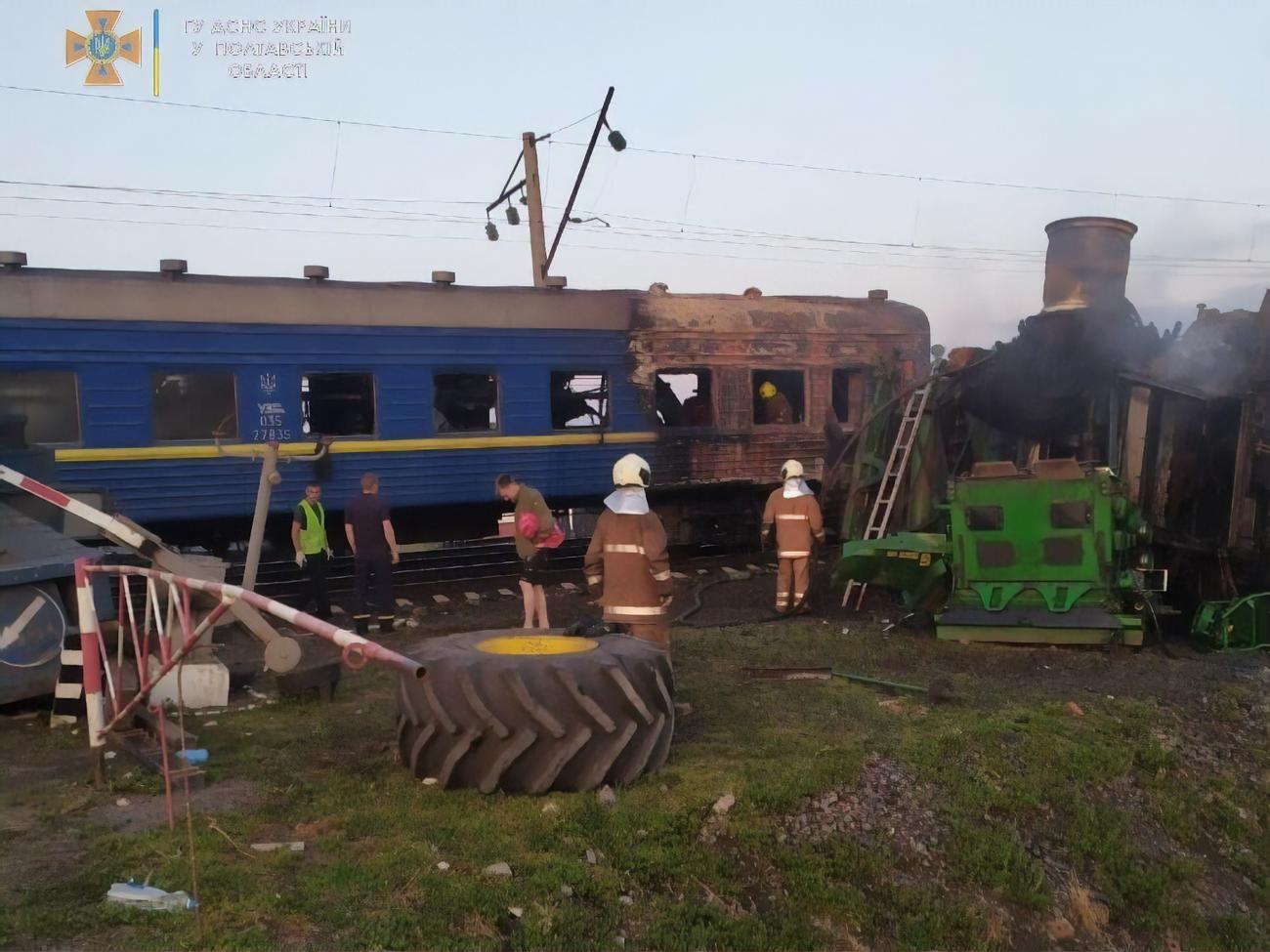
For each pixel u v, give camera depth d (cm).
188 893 386
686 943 405
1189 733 699
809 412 1545
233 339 1171
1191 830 602
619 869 444
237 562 1253
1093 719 690
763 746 601
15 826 458
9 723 637
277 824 469
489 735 506
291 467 1197
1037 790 581
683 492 1459
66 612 677
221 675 688
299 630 983
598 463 1386
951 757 603
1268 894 575
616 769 520
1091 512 895
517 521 923
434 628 1020
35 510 806
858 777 558
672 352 1437
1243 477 970
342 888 402
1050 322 1014
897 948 450
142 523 1123
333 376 1230
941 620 912
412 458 1262
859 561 983
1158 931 518
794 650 873
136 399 1122
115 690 529
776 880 469
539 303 1359
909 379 1619
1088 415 1057
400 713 543
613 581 656
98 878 399
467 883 412
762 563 1427
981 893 499
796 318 1539
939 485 1162
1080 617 879
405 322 1265
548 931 391
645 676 540
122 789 507
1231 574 991
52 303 1088
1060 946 486
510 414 1327
